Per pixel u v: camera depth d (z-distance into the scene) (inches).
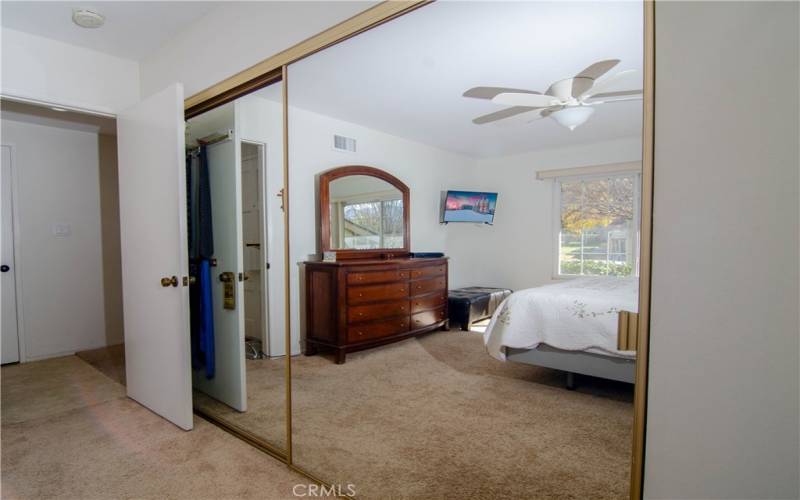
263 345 142.8
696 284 35.1
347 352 129.2
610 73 88.9
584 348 86.1
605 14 76.2
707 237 34.4
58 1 80.8
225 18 82.7
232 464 76.1
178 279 86.7
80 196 159.9
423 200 146.1
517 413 92.3
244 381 99.3
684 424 36.2
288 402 74.9
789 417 31.7
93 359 148.0
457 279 146.9
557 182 101.6
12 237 144.6
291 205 137.6
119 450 81.1
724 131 33.4
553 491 67.6
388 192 152.6
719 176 33.7
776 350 31.9
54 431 89.5
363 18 59.7
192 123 107.4
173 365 90.3
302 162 138.2
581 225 95.3
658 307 37.1
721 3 33.2
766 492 32.8
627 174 86.4
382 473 73.0
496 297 123.2
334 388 112.0
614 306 83.1
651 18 36.4
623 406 92.7
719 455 34.7
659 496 37.9
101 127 154.9
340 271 126.9
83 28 91.7
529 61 93.4
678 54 35.2
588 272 94.1
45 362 144.8
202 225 102.9
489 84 106.3
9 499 66.1
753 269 32.6
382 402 102.2
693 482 36.0
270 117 135.1
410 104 122.4
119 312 170.1
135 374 105.0
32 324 147.9
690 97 34.8
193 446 82.8
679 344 36.1
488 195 122.6
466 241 134.8
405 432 87.5
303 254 142.6
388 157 153.9
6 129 143.7
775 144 31.4
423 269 145.9
